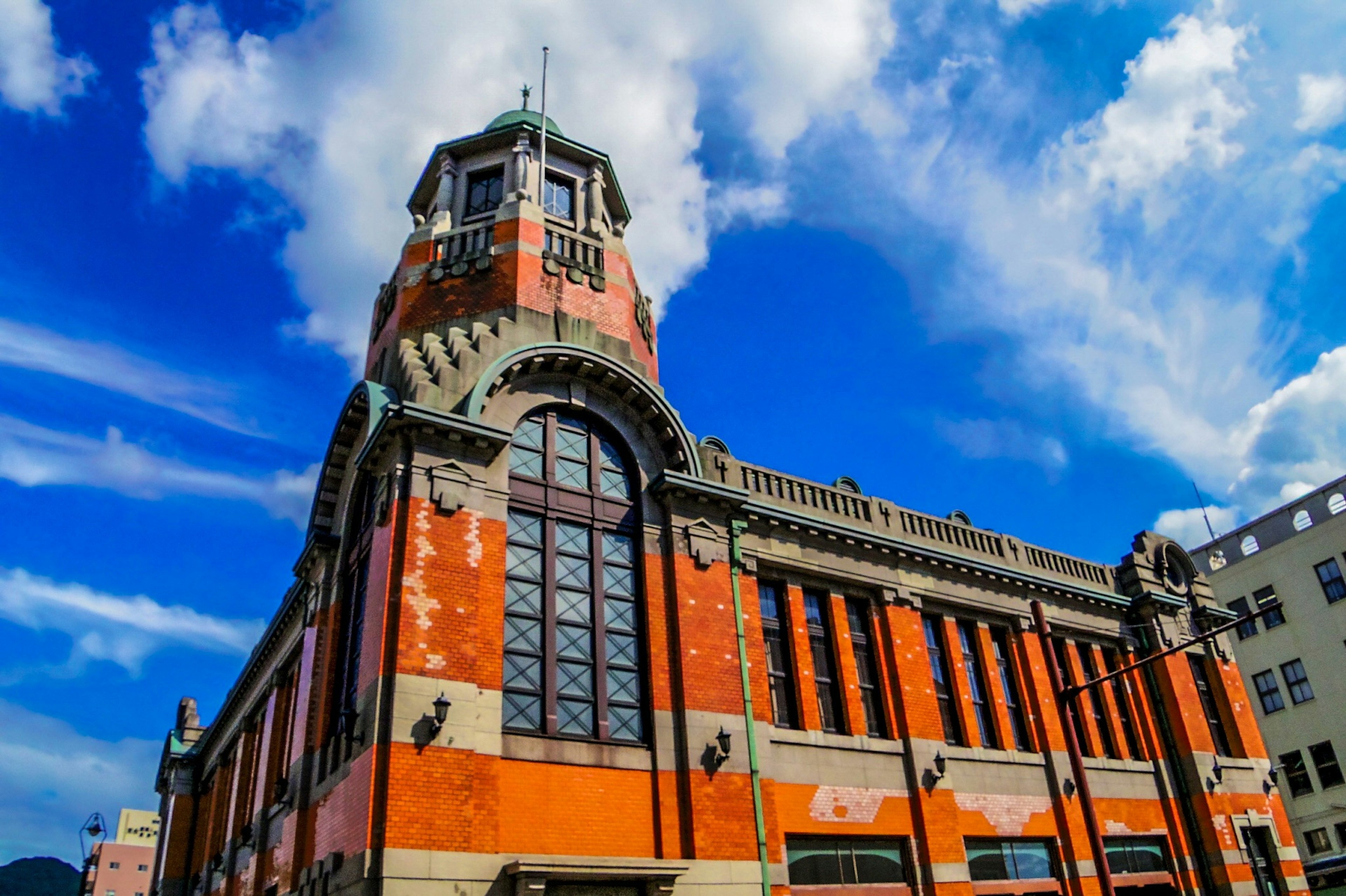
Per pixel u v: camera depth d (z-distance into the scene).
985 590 23.52
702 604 17.52
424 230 20.50
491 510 15.88
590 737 15.39
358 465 16.31
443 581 14.72
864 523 22.02
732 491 18.61
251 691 26.95
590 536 17.20
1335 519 44.22
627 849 14.78
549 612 15.90
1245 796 25.55
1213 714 27.22
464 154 22.48
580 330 18.72
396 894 12.33
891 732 19.89
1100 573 26.92
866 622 21.14
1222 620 28.66
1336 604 43.38
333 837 14.40
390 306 20.28
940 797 19.42
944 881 18.47
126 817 96.44
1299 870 25.45
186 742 36.34
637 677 16.52
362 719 14.09
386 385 18.42
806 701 18.84
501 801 13.92
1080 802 22.02
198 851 33.41
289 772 18.02
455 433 15.70
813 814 17.59
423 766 13.30
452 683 14.09
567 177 22.45
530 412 17.53
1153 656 17.94
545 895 13.54
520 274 18.88
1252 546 48.59
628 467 18.38
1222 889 23.47
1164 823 23.83
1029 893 20.17
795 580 20.14
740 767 16.39
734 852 15.56
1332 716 42.41
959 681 21.67
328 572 18.72
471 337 17.64
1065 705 19.50
